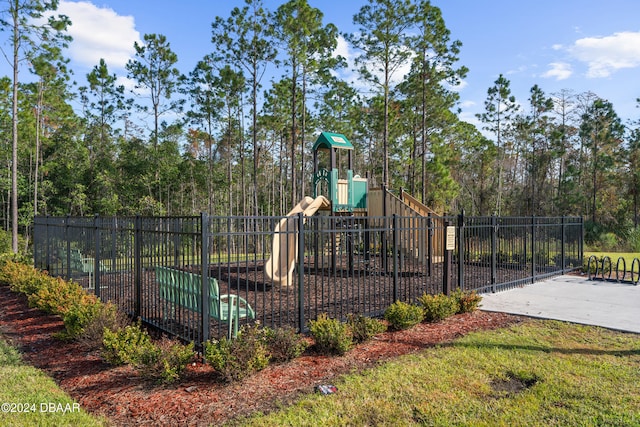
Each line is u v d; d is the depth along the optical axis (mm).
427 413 3672
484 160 39938
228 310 5332
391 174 32688
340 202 13000
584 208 34094
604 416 3602
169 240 5961
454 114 28094
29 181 27844
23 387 4246
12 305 8359
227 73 26797
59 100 28781
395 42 22938
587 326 6539
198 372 4570
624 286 10344
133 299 6996
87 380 4469
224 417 3584
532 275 10898
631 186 32750
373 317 6906
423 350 5355
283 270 9711
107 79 32812
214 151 39188
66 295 7250
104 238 8531
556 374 4559
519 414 3672
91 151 32375
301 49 23375
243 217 5297
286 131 32844
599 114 33750
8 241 20281
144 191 31953
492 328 6422
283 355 4867
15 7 19031
